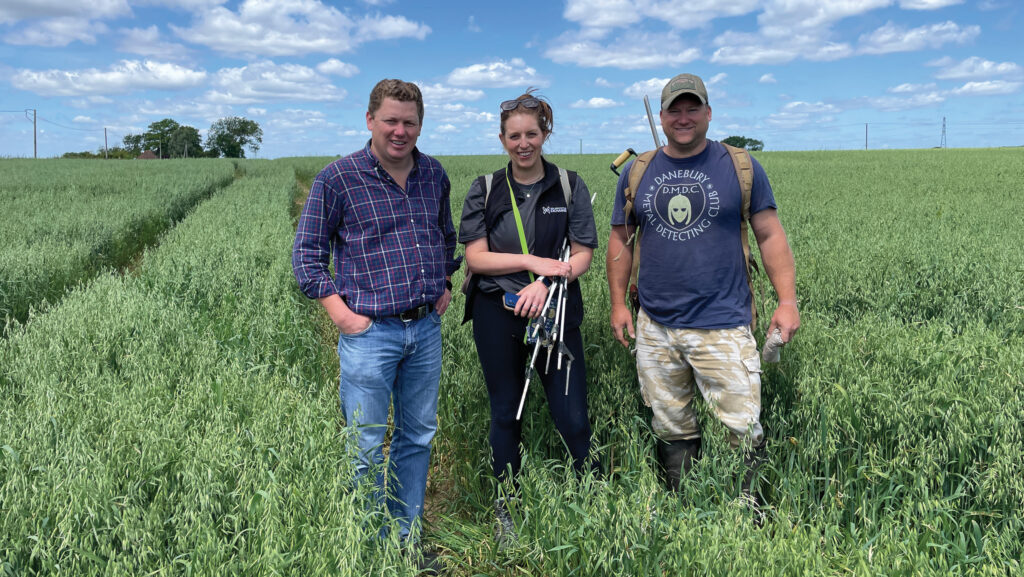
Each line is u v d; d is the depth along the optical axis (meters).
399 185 2.58
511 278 2.81
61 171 29.73
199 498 1.99
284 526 1.96
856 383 2.92
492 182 2.87
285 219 10.70
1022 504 2.39
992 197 13.07
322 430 2.50
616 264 3.17
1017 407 2.64
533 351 2.83
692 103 2.68
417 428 2.90
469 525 3.01
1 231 9.48
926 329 3.80
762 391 3.31
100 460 2.18
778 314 2.85
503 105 2.69
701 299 2.82
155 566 1.82
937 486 2.66
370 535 2.04
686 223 2.82
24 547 1.84
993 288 4.88
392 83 2.40
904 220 9.14
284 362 4.07
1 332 5.59
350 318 2.53
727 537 2.14
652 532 2.26
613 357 3.61
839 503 2.72
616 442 3.28
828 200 12.59
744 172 2.77
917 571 1.99
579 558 2.41
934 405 2.77
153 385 3.05
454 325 4.34
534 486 2.75
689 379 3.04
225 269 6.32
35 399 2.88
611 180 19.06
